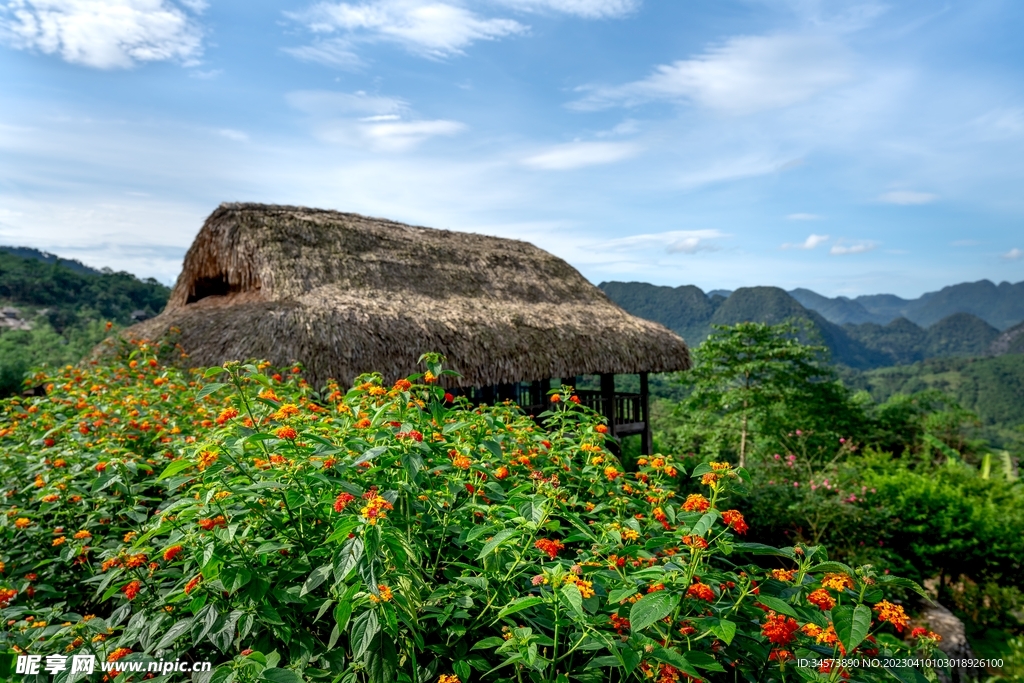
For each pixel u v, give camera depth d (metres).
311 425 2.76
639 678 1.94
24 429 4.17
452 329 9.11
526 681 2.04
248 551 2.04
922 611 6.23
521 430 3.15
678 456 14.54
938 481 9.28
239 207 10.80
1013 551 7.69
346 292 9.27
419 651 2.05
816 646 2.04
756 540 7.70
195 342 7.73
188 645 2.12
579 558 2.32
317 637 2.18
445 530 2.32
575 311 12.30
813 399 17.41
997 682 5.30
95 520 2.97
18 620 2.46
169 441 3.88
